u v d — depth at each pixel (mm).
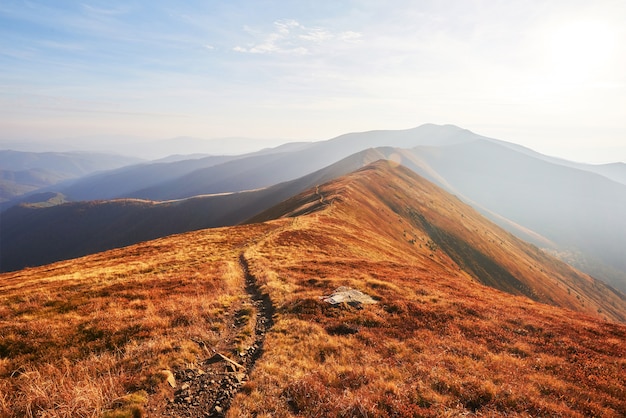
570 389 12516
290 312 20109
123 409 9992
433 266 71562
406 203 124375
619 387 12789
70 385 11203
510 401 11250
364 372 12828
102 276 28062
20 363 13227
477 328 18547
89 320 17391
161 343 14766
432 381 12391
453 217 139500
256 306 22047
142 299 21734
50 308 19281
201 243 49125
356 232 63219
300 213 82312
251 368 13500
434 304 22297
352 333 17328
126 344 14844
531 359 15055
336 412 10016
